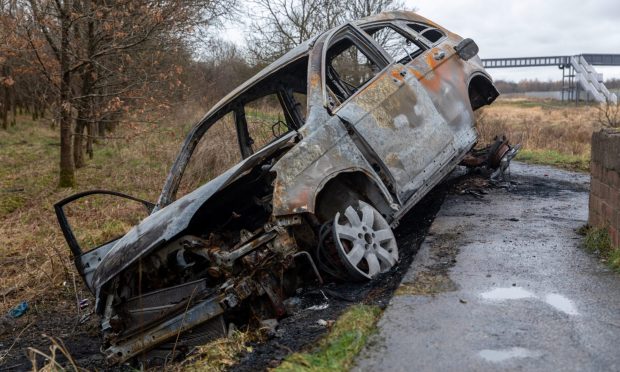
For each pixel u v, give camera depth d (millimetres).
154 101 12250
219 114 6133
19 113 40812
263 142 7242
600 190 5008
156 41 12164
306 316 4191
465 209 6680
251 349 3719
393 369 3010
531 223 5867
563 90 70250
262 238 4254
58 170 15344
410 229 6316
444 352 3150
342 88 6262
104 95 11852
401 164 5336
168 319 4062
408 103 5609
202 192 4336
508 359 3027
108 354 4043
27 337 5180
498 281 4203
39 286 6457
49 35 11547
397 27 6570
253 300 4270
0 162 17281
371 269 4691
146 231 4289
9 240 8359
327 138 4879
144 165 13672
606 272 4270
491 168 8219
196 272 4527
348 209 4730
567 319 3480
